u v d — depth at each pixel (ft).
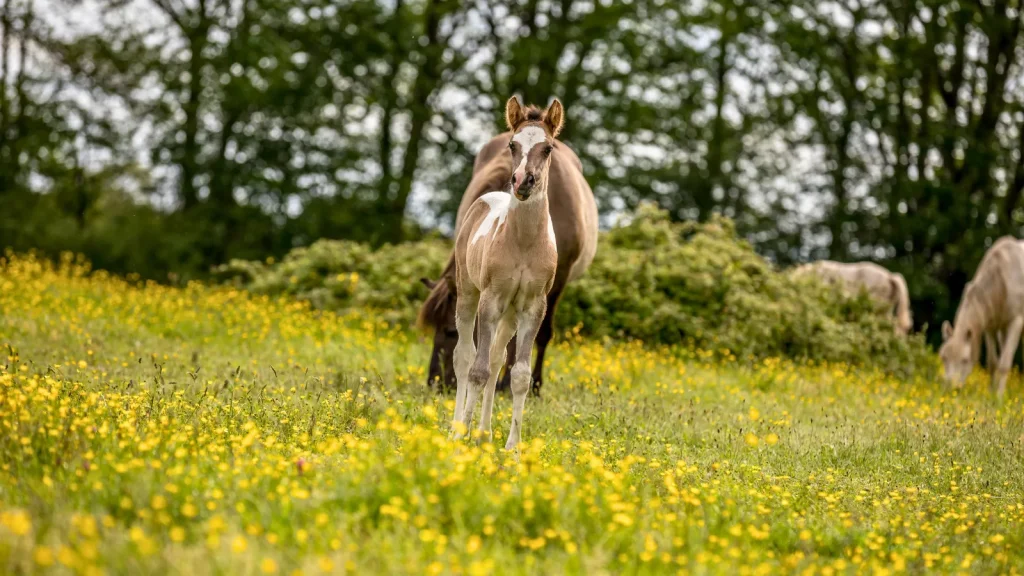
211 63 98.12
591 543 17.37
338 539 16.03
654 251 58.75
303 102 101.96
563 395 35.68
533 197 25.49
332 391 32.65
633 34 100.63
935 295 96.02
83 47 101.09
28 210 100.01
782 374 45.21
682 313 53.93
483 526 17.57
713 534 18.92
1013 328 52.37
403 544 16.31
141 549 14.73
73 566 14.16
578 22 101.76
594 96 102.63
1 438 20.51
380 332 51.21
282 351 43.32
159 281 97.66
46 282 57.00
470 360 29.07
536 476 19.98
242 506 17.24
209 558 14.92
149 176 114.11
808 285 59.57
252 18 101.81
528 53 96.58
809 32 101.50
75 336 41.16
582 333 53.72
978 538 20.70
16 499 17.57
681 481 23.04
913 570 18.37
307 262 62.44
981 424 33.58
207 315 50.16
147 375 33.65
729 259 58.03
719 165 112.98
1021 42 100.32
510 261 25.90
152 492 17.92
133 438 21.16
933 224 95.20
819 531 20.21
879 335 56.65
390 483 18.08
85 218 101.96
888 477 26.66
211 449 21.13
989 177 98.58
